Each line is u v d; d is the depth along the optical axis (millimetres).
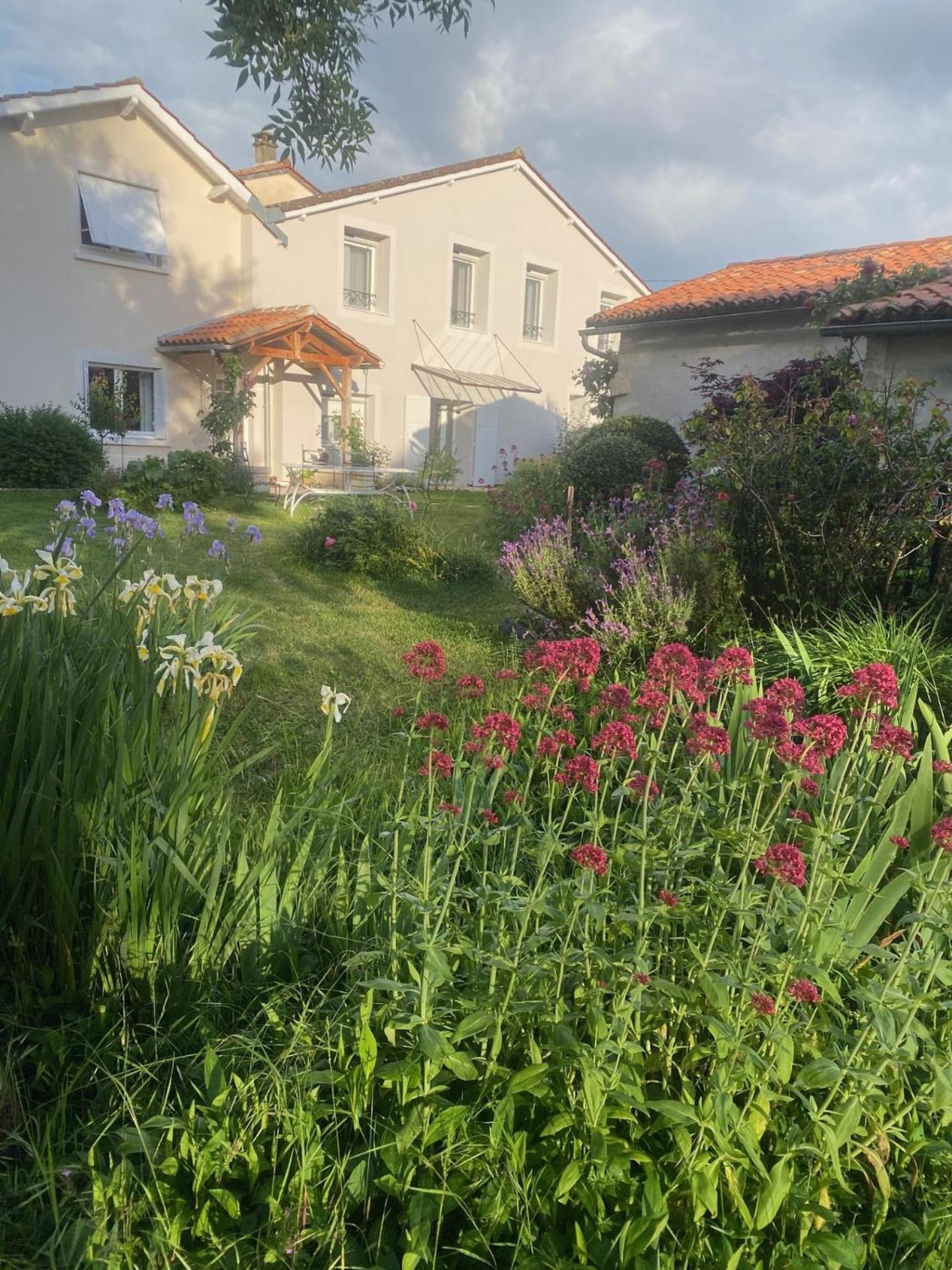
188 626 4340
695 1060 2219
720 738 2750
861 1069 2182
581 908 2395
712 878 2639
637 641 5777
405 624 7727
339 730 4754
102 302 17141
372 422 22031
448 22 4793
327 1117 2178
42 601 2867
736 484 5984
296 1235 1905
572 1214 2037
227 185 18125
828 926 2424
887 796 3100
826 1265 1940
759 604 6172
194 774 2729
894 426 5758
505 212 23797
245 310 19359
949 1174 2275
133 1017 2482
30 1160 2070
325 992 2525
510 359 24828
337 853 3068
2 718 2541
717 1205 1996
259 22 4426
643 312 14578
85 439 14836
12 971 2553
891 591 5895
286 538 10719
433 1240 1977
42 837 2477
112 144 16797
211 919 2592
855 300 10992
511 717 2857
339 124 4934
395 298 21828
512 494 11445
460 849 2818
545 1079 2104
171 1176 2008
